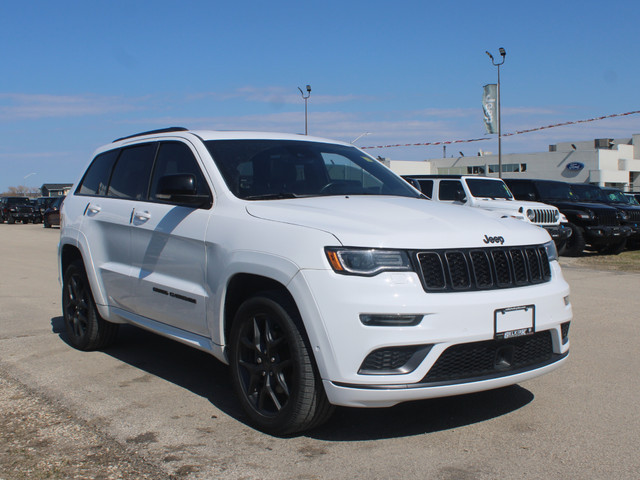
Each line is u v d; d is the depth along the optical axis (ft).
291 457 11.30
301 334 11.49
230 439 12.15
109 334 18.67
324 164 16.01
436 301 10.96
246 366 12.74
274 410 12.37
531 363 12.25
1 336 20.89
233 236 12.91
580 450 11.62
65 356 18.38
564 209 54.13
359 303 10.80
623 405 14.10
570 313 12.96
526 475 10.59
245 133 16.25
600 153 192.54
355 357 10.82
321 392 11.48
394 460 11.17
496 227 12.62
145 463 11.09
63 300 19.67
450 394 11.18
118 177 17.98
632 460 11.19
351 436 12.28
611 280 35.73
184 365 17.48
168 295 14.85
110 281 17.24
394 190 16.20
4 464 11.07
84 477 10.55
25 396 14.73
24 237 78.59
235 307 13.60
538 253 12.77
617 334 21.15
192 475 10.60
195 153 15.20
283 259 11.66
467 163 212.84
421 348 10.91
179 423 13.01
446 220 12.45
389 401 10.88
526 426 12.82
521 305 11.80
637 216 58.75
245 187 14.15
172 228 14.69
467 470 10.78
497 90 101.71
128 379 16.12
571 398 14.57
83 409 13.85
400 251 11.14
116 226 16.93
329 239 11.28
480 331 11.23
